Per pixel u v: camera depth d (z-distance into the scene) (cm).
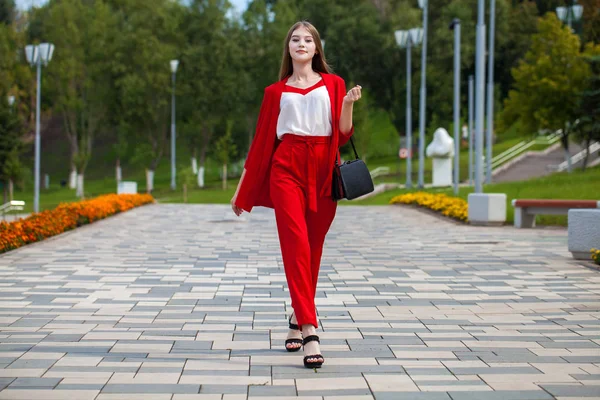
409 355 491
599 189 2153
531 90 3916
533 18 6469
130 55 5412
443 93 5594
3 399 390
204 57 5525
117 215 2117
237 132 5962
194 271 933
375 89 6034
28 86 5562
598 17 5181
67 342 529
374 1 6291
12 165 4162
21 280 850
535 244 1252
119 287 799
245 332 568
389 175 4909
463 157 5162
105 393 402
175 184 5541
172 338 545
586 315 638
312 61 500
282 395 399
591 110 3453
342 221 1869
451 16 5681
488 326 591
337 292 765
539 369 453
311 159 474
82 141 5575
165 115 5547
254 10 5906
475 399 390
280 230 470
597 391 404
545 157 4759
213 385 419
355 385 418
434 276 882
